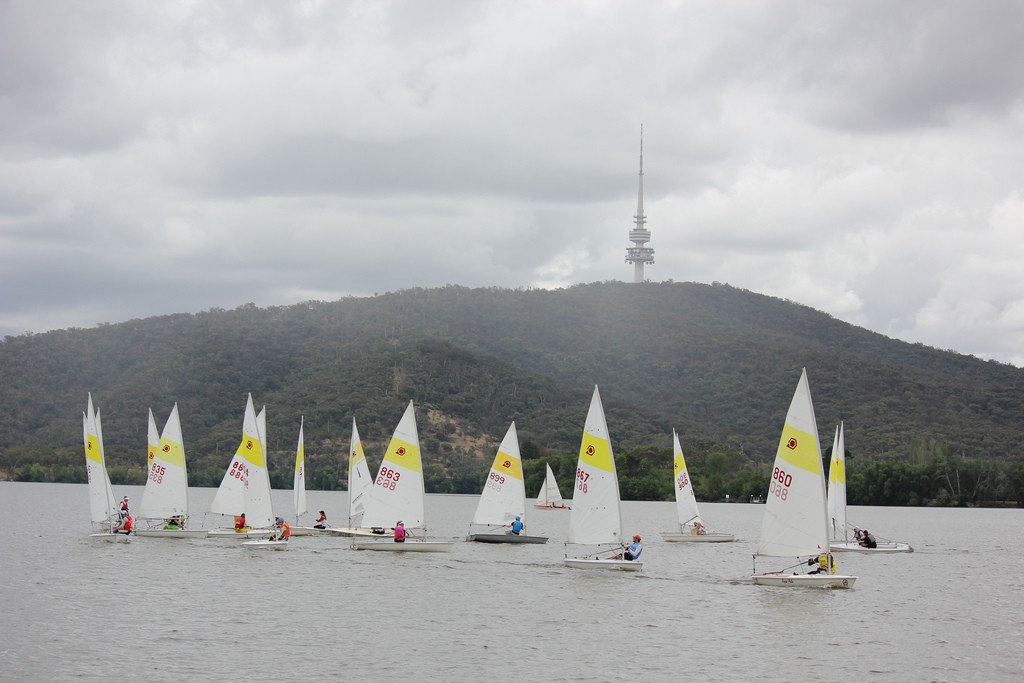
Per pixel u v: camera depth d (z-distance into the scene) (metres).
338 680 39.69
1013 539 113.38
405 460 77.62
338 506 163.75
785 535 59.06
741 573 69.88
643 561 77.31
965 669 43.38
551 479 163.88
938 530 130.25
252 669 40.91
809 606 56.41
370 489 85.56
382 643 45.91
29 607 52.72
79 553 74.25
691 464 199.38
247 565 69.06
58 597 55.66
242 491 82.06
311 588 60.19
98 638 45.72
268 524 80.88
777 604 56.84
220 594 57.38
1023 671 43.19
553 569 69.81
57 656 42.47
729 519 149.25
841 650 46.19
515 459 88.00
